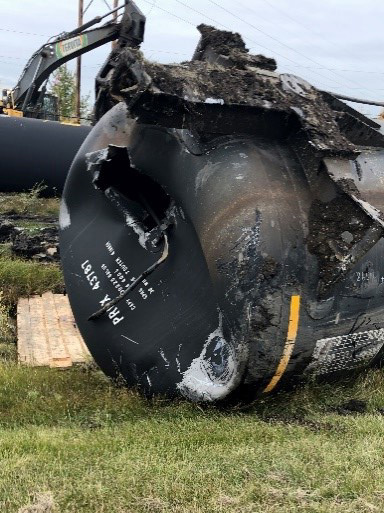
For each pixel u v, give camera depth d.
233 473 3.37
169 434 3.97
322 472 3.38
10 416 4.57
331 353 4.30
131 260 5.02
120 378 5.07
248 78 4.28
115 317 5.02
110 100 5.50
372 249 4.26
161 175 4.55
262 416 4.35
